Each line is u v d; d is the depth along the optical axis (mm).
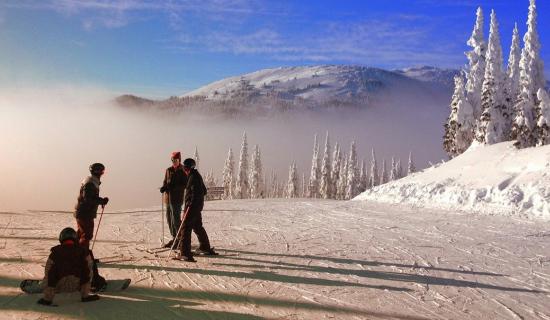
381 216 18062
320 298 6961
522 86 32469
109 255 9516
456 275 8633
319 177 85938
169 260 9133
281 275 8250
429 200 22312
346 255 10227
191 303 6500
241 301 6688
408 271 8859
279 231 13836
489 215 17906
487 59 37219
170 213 10359
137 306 6266
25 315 5766
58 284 6184
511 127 36969
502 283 8125
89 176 7559
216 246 11039
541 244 12031
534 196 18312
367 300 6941
